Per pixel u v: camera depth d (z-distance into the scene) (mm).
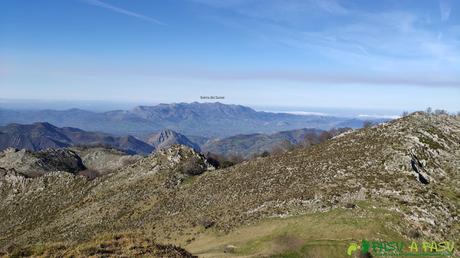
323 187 85562
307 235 68000
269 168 109875
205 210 98312
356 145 102688
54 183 184500
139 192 132500
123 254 34406
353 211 73812
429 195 77562
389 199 76500
